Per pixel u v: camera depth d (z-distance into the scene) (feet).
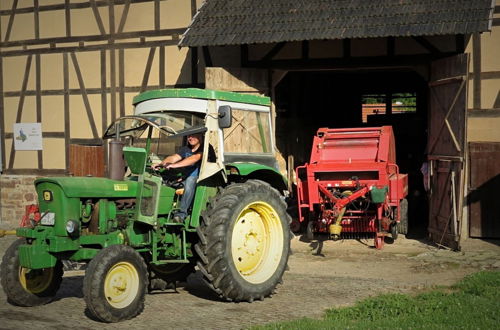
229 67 40.19
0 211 49.83
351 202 35.70
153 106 24.72
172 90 24.43
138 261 21.27
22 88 48.85
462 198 33.53
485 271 27.89
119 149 22.88
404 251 34.60
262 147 26.71
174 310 22.39
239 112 25.52
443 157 35.47
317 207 37.27
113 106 45.85
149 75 44.73
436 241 36.37
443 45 37.73
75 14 46.96
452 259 32.09
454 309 20.85
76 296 24.76
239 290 23.15
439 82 36.17
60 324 20.49
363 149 36.86
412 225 43.52
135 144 24.99
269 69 40.78
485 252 33.71
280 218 25.09
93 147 45.34
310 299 23.99
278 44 40.52
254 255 24.47
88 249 21.53
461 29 33.30
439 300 22.22
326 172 36.52
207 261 22.89
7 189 49.44
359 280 27.58
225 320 20.98
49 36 47.88
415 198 43.78
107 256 20.49
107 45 45.96
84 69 46.75
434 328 18.54
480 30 32.89
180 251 23.71
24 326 20.24
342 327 18.86
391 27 34.76
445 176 35.42
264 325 19.70
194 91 24.13
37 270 22.98
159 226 23.11
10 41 49.16
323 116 55.88
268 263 24.71
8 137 49.44
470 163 37.40
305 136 52.29
